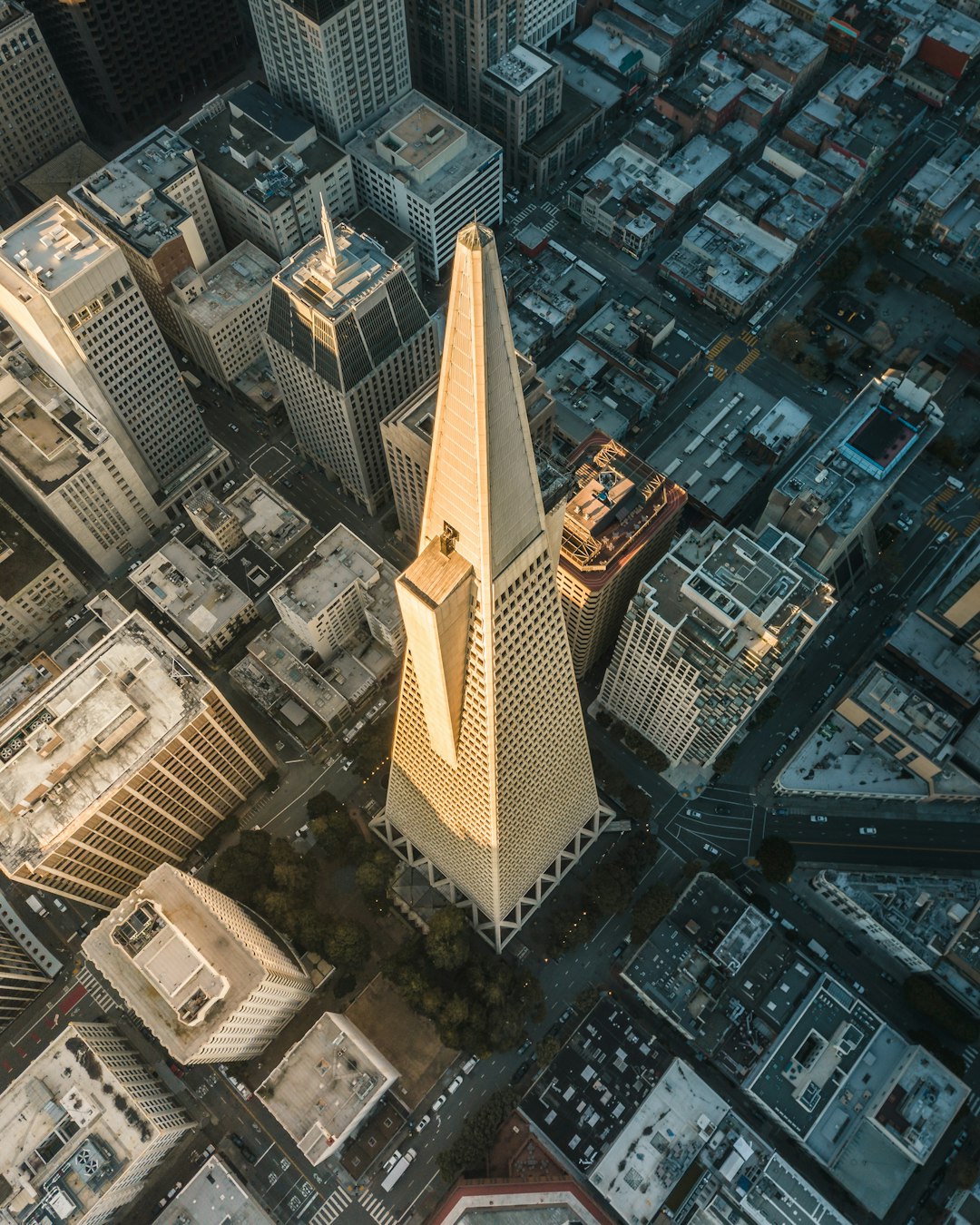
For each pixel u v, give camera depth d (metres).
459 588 161.38
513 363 134.25
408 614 169.62
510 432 142.62
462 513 153.62
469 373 131.00
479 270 118.62
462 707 199.75
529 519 161.62
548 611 188.88
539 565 174.62
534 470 154.38
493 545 156.88
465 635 176.88
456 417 138.75
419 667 189.50
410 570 162.38
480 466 142.38
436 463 148.88
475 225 116.94
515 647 186.62
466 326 126.06
